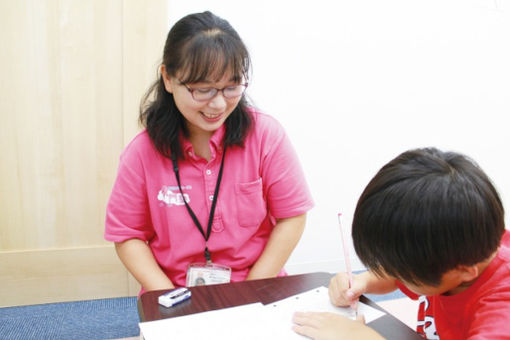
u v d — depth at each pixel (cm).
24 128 182
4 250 189
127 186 108
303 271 228
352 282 80
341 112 220
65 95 182
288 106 211
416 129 237
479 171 63
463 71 239
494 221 61
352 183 229
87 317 184
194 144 108
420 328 94
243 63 94
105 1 178
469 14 233
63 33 177
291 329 70
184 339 67
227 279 102
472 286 68
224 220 109
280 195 112
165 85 101
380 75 223
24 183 186
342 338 65
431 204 58
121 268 200
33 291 194
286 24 204
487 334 58
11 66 176
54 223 191
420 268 60
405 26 223
